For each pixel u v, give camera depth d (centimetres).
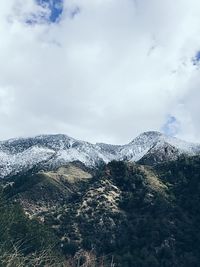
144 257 11962
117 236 13350
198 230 13212
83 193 17575
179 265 11825
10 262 1423
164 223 13425
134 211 15138
